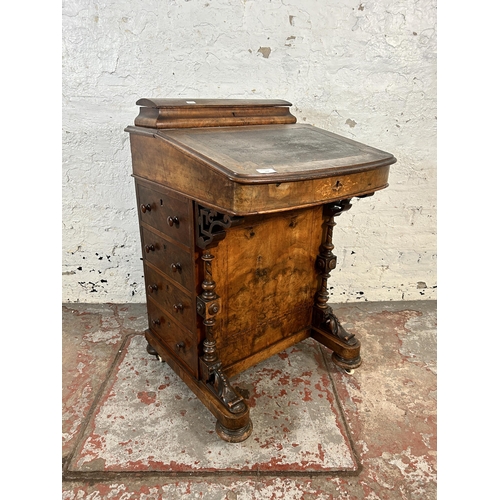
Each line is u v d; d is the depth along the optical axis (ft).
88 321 7.45
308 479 4.36
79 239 7.61
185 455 4.63
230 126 5.13
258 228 5.08
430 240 7.93
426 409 5.42
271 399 5.54
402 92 6.98
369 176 4.36
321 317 6.41
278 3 6.42
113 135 6.96
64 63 6.52
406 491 4.24
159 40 6.49
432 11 6.58
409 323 7.54
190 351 5.28
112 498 4.12
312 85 6.90
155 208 5.18
